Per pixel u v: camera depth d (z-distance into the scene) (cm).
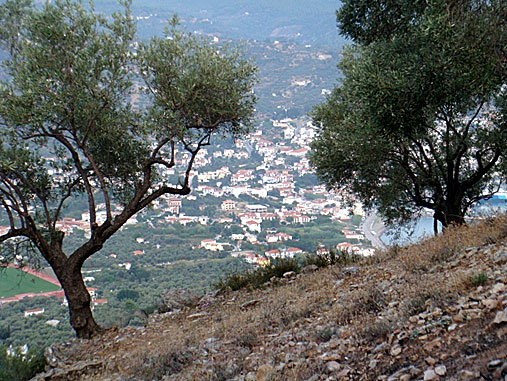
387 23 1259
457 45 877
